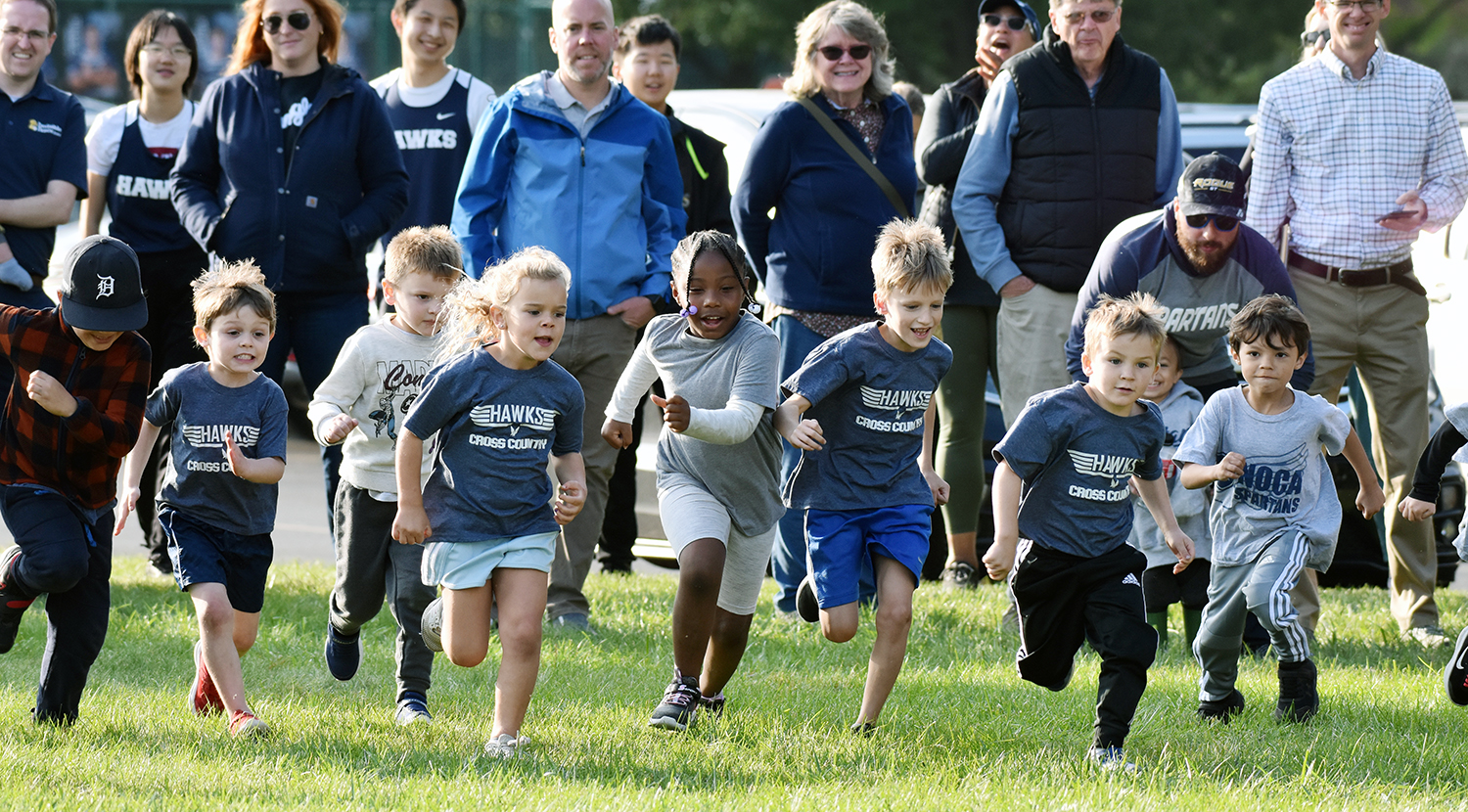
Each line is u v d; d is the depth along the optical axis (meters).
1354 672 23.03
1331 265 25.73
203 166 27.59
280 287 27.08
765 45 121.50
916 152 32.66
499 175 26.22
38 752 16.41
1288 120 25.75
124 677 21.48
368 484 19.84
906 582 18.67
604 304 25.98
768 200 27.22
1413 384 26.05
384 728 18.61
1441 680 22.31
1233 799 15.55
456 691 20.95
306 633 25.25
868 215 26.92
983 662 23.42
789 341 27.20
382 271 31.89
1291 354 19.78
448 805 14.64
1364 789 16.34
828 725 19.19
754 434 19.02
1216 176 22.55
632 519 32.91
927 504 19.28
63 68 101.00
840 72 26.98
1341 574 33.97
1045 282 26.41
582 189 26.08
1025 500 18.80
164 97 29.97
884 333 18.83
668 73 31.11
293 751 17.11
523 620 17.50
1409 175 25.53
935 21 120.88
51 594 17.84
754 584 19.55
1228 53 124.81
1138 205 26.39
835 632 18.70
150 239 29.88
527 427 17.59
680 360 19.00
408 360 19.81
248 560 19.22
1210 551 24.14
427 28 30.45
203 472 18.84
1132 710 17.62
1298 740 18.86
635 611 27.34
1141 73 26.55
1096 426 18.30
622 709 19.95
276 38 27.16
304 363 27.83
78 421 17.11
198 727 18.30
